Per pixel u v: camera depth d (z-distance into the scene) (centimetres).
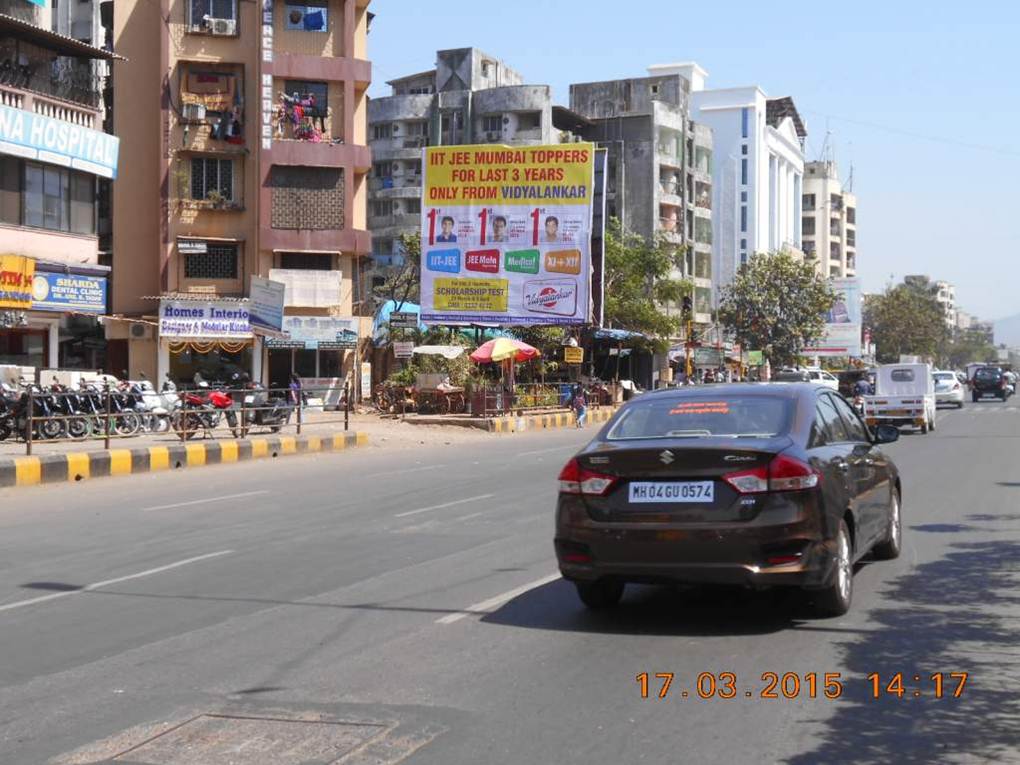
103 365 4112
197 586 896
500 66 7238
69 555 1059
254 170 4209
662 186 7388
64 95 2973
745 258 9119
